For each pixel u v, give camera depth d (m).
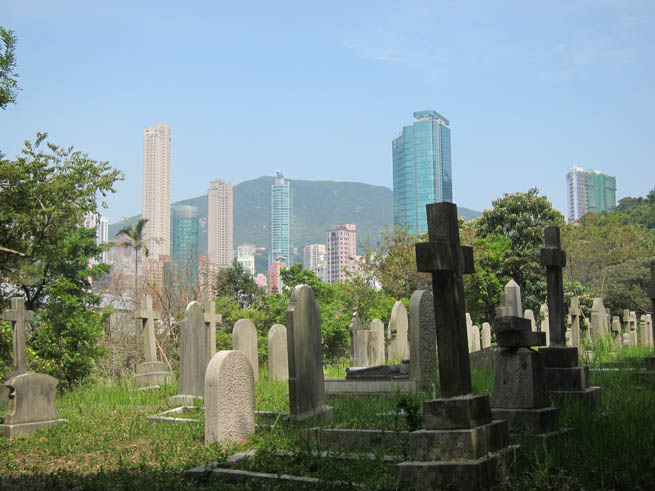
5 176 23.62
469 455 6.46
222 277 61.78
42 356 22.36
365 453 8.10
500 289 45.91
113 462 9.34
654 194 95.38
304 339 11.29
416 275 48.97
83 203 27.89
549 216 50.56
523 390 8.07
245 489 7.38
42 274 28.36
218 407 9.91
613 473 6.34
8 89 22.98
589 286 54.22
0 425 11.94
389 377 13.95
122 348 36.94
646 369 13.43
